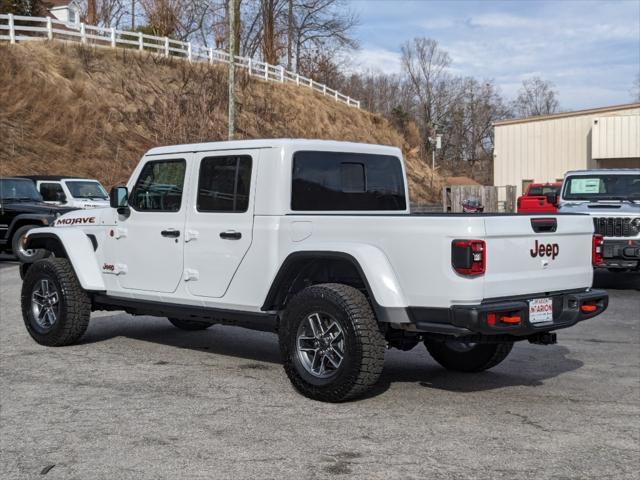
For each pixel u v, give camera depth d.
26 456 4.52
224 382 6.32
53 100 31.33
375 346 5.48
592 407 5.66
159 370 6.76
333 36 59.91
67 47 35.03
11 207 16.19
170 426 5.09
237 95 40.47
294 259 5.87
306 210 6.30
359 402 5.73
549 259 5.71
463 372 6.84
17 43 34.16
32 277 7.93
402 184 7.23
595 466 4.39
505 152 42.31
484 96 96.00
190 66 39.00
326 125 45.38
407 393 6.04
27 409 5.49
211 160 6.65
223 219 6.47
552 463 4.43
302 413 5.41
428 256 5.27
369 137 49.03
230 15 24.55
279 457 4.49
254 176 6.29
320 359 5.83
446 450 4.63
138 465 4.36
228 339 8.34
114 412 5.41
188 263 6.75
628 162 37.69
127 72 36.12
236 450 4.61
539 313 5.55
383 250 5.51
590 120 39.59
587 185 13.88
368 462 4.41
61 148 29.98
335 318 5.56
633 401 5.84
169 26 47.84
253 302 6.27
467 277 5.17
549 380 6.56
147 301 7.18
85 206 18.70
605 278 14.72
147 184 7.18
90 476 4.20
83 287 7.51
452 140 93.56
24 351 7.59
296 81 48.47
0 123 29.23
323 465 4.36
